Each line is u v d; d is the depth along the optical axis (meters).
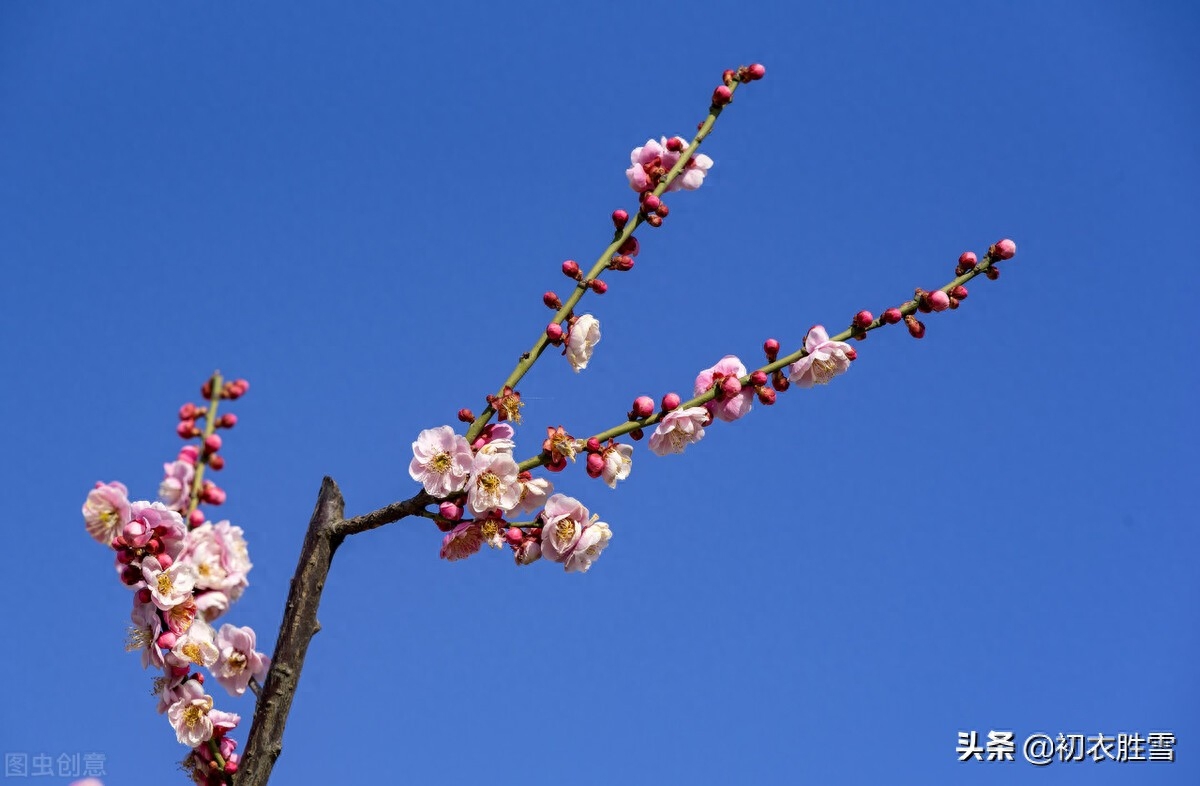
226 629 4.32
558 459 4.68
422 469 4.60
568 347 4.91
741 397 4.87
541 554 4.70
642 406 4.77
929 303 4.95
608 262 5.11
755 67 5.45
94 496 4.09
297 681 4.43
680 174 5.32
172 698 4.36
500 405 4.74
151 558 4.09
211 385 4.12
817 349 4.87
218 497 4.13
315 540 4.57
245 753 4.30
